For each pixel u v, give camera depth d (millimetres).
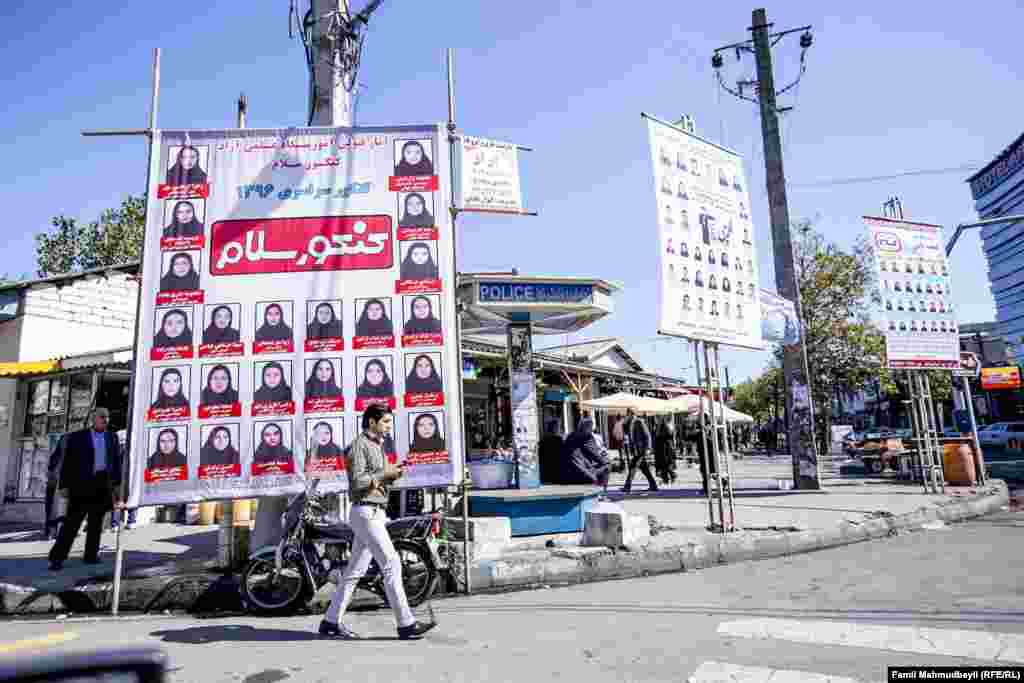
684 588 6398
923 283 12945
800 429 13469
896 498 11445
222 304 6660
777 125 14602
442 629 5207
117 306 14898
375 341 6711
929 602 5332
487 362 19188
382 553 5047
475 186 6996
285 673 4148
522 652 4469
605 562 7098
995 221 16516
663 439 17094
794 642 4445
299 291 6742
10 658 791
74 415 12367
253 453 6441
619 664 4125
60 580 6805
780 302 13070
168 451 6375
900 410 53594
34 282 13227
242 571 6078
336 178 6969
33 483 12555
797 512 10031
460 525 7582
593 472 10586
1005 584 5816
